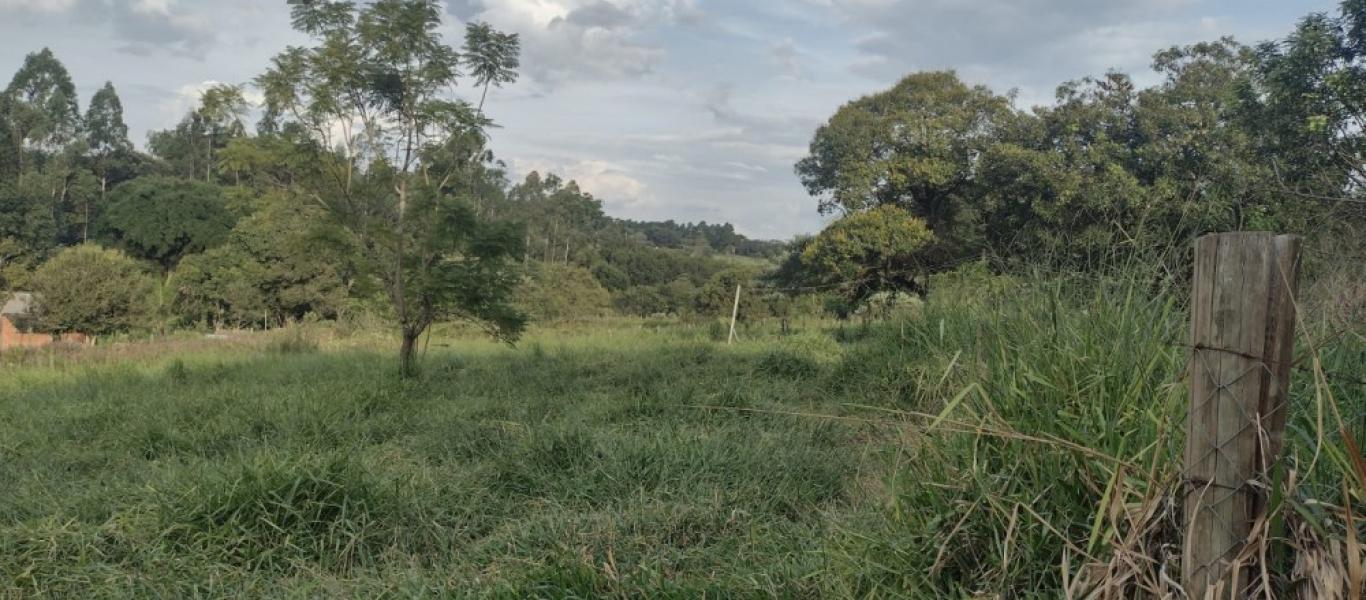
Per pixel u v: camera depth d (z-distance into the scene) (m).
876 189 19.89
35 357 15.94
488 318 10.07
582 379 9.61
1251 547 2.07
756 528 3.87
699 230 85.94
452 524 4.23
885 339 8.64
